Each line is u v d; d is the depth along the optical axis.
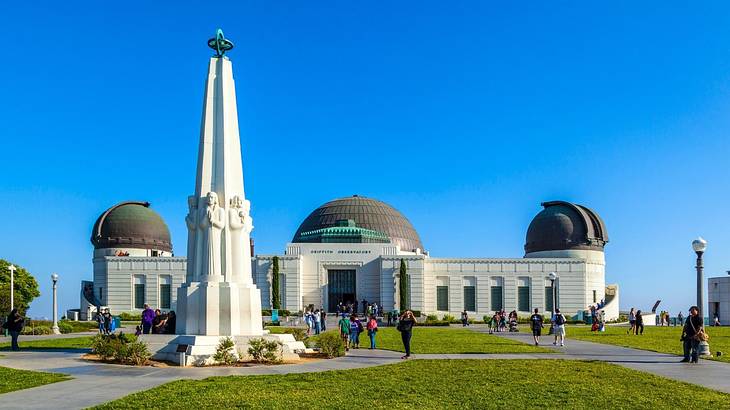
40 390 20.39
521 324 83.06
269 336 31.36
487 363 28.53
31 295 94.75
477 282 94.50
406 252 102.50
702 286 35.28
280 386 20.92
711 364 28.98
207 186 32.62
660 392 20.31
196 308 31.50
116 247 99.44
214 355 28.28
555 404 18.30
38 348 37.03
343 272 96.50
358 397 19.12
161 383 21.94
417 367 26.78
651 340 46.16
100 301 95.81
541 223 100.75
